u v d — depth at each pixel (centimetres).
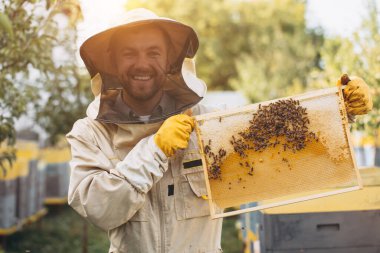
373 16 543
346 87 243
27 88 524
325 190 328
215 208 251
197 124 236
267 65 1645
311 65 1541
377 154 511
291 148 237
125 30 244
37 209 881
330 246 325
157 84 246
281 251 327
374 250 323
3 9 339
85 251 648
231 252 671
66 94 616
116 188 228
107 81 249
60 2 366
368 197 325
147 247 247
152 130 249
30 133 874
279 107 237
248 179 239
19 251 710
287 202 234
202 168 252
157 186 252
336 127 236
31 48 385
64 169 1030
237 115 238
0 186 676
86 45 245
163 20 240
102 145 252
